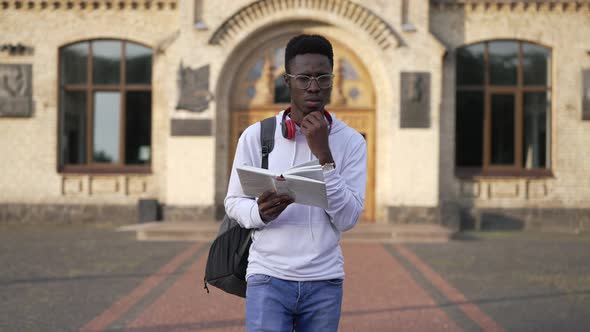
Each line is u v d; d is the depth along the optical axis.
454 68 16.36
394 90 15.47
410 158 15.42
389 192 15.51
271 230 2.45
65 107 17.03
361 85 16.19
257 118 16.28
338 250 2.55
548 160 16.66
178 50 15.62
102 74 17.02
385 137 15.81
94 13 16.83
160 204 16.20
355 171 2.54
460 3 16.38
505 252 11.34
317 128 2.33
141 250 11.17
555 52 16.44
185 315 6.30
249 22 15.58
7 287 7.70
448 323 6.06
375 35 15.52
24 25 16.80
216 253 2.61
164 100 16.70
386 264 9.66
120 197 16.72
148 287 7.76
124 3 16.75
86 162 17.00
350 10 15.50
